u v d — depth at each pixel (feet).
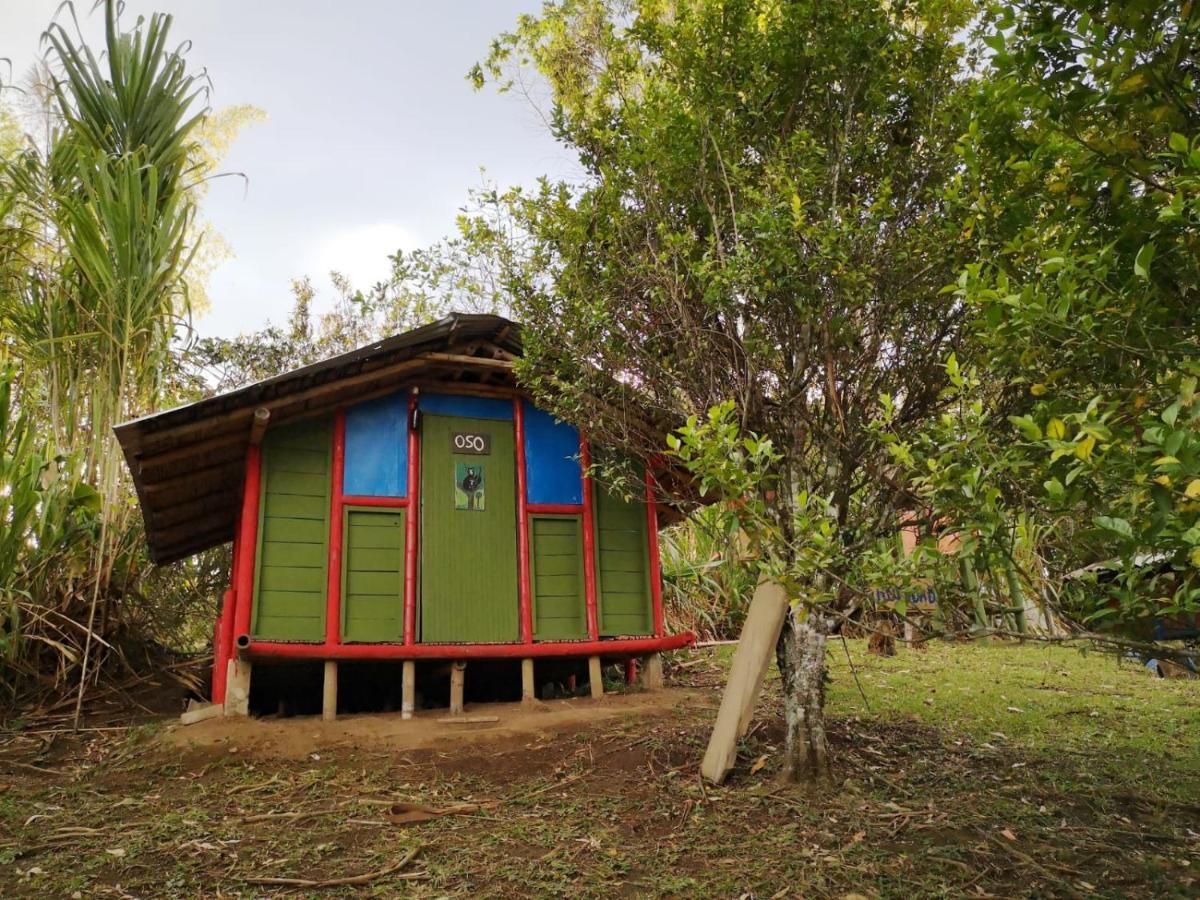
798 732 16.01
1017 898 11.44
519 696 26.11
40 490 22.21
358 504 22.34
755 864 12.50
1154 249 7.89
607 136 17.20
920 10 16.11
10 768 17.56
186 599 29.50
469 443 23.95
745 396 15.71
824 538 10.44
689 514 20.10
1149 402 8.20
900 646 35.04
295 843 13.51
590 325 16.84
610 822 14.33
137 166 25.09
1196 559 6.67
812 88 16.60
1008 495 10.20
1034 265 10.93
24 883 11.91
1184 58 8.40
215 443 21.45
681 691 24.64
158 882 12.03
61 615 21.62
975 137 11.14
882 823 14.10
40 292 25.13
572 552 24.41
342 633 21.43
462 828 14.21
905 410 15.55
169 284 26.32
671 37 17.33
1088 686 27.76
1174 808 15.25
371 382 22.58
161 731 19.17
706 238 16.62
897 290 15.21
